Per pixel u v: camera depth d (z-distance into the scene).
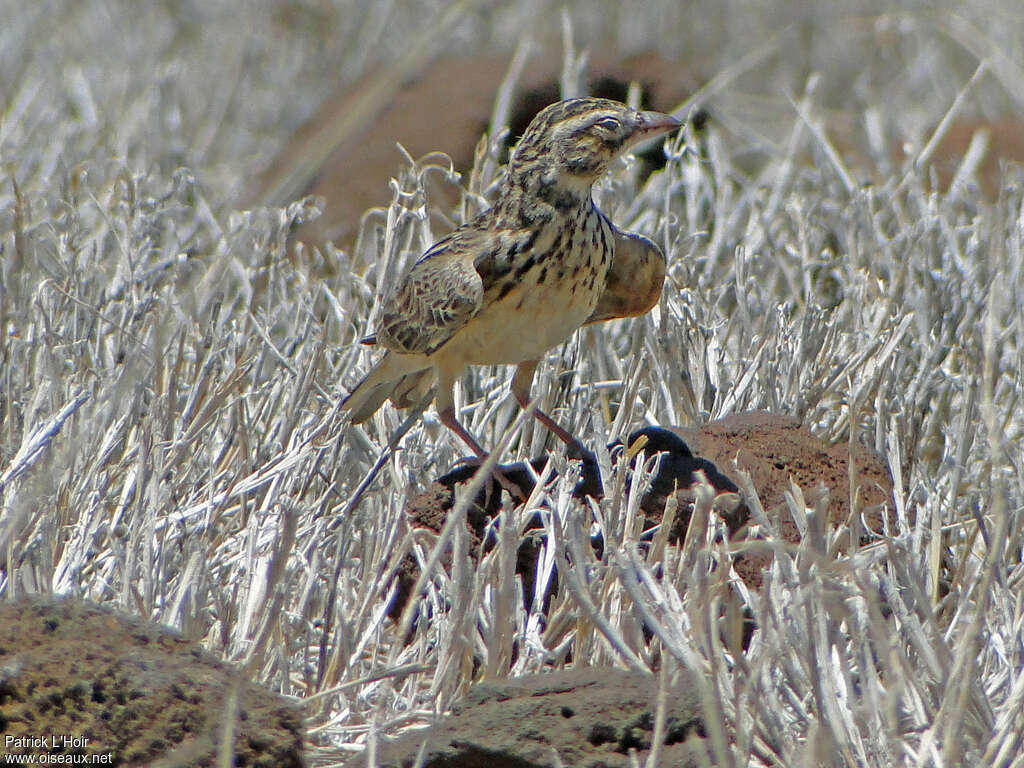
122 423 10.15
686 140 16.66
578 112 9.97
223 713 6.91
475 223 10.44
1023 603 8.42
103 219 14.38
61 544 9.20
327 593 9.04
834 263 14.53
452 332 10.02
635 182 16.47
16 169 16.97
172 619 8.25
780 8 26.31
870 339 12.28
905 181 15.16
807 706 7.61
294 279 13.71
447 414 10.44
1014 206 14.05
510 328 10.18
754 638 8.13
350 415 10.91
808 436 10.42
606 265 10.20
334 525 9.81
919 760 6.90
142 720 6.84
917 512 9.86
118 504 9.86
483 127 17.55
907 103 22.33
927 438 12.02
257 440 11.01
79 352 11.16
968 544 9.38
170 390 10.36
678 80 18.58
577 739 7.12
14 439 10.35
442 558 9.39
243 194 18.22
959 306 12.85
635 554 8.30
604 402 11.84
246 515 10.10
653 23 26.47
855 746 7.27
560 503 9.08
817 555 7.27
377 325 10.70
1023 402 11.80
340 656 8.29
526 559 9.53
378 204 16.72
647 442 10.17
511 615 8.38
